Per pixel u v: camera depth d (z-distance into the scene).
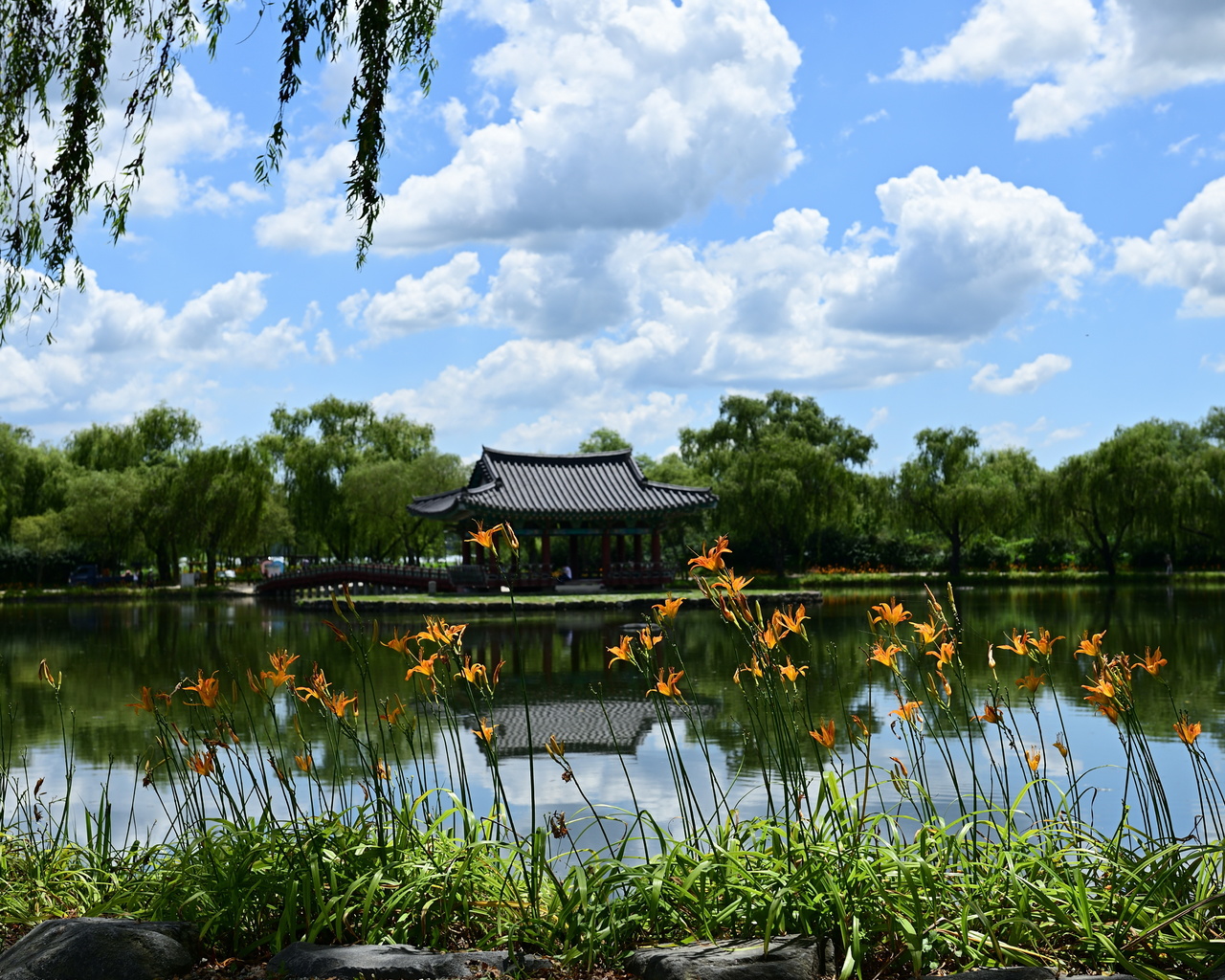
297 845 4.28
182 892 4.31
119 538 46.69
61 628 28.53
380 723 4.50
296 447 51.53
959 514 48.69
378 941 3.88
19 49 6.79
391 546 55.19
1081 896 3.64
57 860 5.12
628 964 3.67
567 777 4.15
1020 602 32.16
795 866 3.98
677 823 7.45
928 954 3.61
